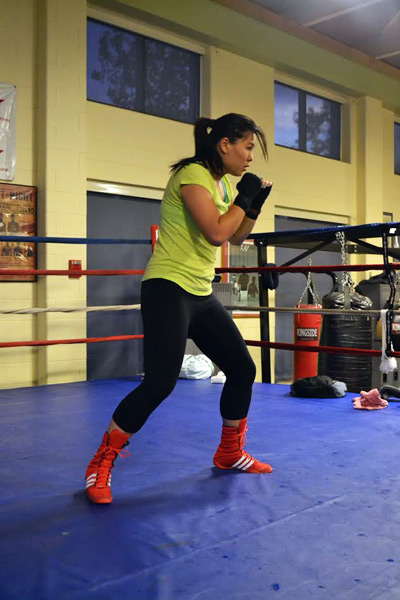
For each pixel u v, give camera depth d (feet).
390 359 12.21
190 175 6.56
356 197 28.89
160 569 5.01
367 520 6.14
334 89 27.63
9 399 13.92
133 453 8.80
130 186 20.71
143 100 21.45
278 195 25.30
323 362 16.22
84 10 18.47
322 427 10.65
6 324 17.33
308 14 23.94
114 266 20.53
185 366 17.19
